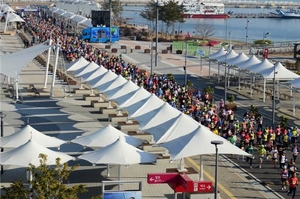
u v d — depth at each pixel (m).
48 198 33.84
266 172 56.28
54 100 85.94
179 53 153.38
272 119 76.94
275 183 53.00
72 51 129.75
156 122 56.69
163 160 55.84
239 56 105.44
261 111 85.38
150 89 89.94
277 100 87.69
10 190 35.50
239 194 49.53
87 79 82.75
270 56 155.88
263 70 94.31
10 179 50.22
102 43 172.50
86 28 179.62
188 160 58.53
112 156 46.47
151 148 57.72
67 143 57.03
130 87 72.69
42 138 51.41
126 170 53.84
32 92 89.88
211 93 91.75
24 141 50.38
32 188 34.88
